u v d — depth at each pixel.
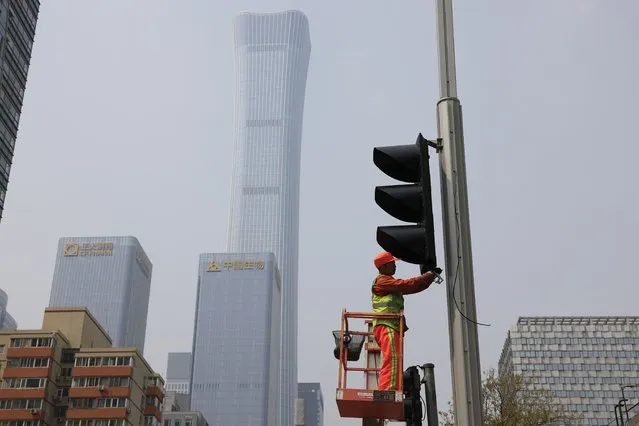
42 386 98.12
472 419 6.16
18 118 81.00
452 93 7.33
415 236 6.55
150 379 110.69
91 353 102.50
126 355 102.44
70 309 107.44
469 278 6.64
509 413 38.47
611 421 145.50
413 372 7.48
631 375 148.88
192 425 156.75
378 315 8.77
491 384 39.69
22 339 101.00
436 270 6.73
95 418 98.81
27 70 83.56
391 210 6.78
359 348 8.81
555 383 149.12
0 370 99.94
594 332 152.75
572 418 45.12
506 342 159.38
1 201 76.00
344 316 8.88
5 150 77.31
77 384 100.75
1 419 96.06
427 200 6.64
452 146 7.10
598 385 148.50
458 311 6.50
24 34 82.31
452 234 6.77
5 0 76.25
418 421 7.30
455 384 6.34
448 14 7.66
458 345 6.40
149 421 108.06
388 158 6.89
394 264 9.03
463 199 6.92
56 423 100.12
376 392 7.59
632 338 151.62
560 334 153.12
